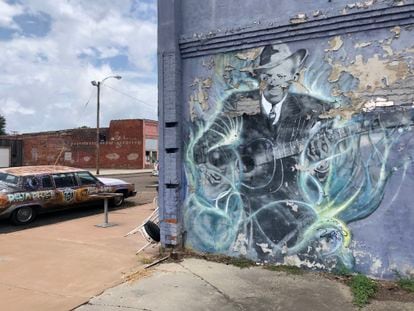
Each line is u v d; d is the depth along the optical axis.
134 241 8.62
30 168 12.45
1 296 5.60
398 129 5.64
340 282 5.75
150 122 51.84
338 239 6.00
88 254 7.64
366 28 5.79
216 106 6.91
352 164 5.91
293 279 5.88
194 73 7.08
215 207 6.94
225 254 6.86
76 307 5.16
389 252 5.68
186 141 7.16
